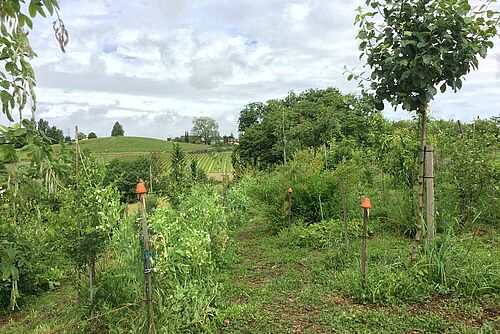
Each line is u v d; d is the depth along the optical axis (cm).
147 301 380
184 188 995
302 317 443
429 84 449
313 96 4494
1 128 197
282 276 598
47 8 170
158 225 438
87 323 416
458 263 493
